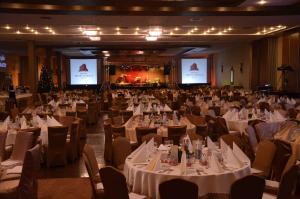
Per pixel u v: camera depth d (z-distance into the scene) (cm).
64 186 688
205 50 2978
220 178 444
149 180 454
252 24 1508
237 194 368
